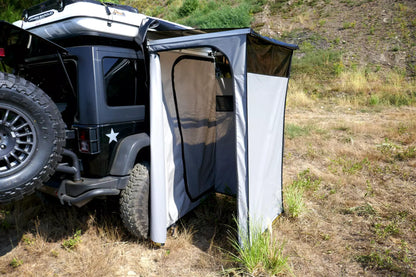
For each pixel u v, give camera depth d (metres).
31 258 3.22
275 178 3.89
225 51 2.86
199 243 3.54
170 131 3.61
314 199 4.59
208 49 4.22
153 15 24.81
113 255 3.25
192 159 4.10
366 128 8.34
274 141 3.75
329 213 4.20
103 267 3.03
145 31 3.22
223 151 4.67
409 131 7.97
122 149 3.33
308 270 3.07
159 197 3.29
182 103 3.82
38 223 3.79
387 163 6.05
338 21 18.47
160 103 3.25
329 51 15.91
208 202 4.40
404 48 15.03
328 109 11.49
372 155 6.31
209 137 4.52
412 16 17.06
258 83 3.14
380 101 11.91
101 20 3.08
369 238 3.61
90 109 3.11
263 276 2.94
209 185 4.64
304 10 20.53
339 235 3.70
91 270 2.97
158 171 3.26
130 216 3.32
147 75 3.67
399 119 9.65
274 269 2.95
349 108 11.48
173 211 3.68
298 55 16.19
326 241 3.56
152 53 3.19
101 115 3.15
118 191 3.28
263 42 3.20
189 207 4.08
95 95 3.10
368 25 17.38
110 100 3.27
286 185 4.93
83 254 3.26
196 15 21.56
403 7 17.75
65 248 3.36
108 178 3.24
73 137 3.20
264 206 3.54
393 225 3.78
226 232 3.71
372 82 13.33
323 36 17.31
